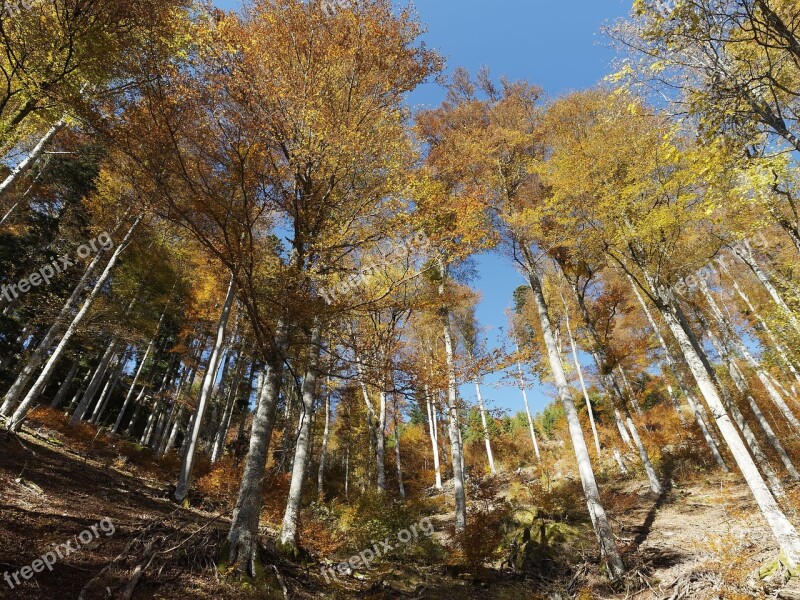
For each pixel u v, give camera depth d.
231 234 5.55
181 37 5.20
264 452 6.08
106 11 5.08
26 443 8.66
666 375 22.03
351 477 23.00
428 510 15.33
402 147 6.89
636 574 7.59
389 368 6.30
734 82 4.88
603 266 11.74
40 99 5.92
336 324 6.65
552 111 10.58
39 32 5.34
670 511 11.84
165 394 18.98
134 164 5.23
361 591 6.61
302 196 6.66
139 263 15.23
